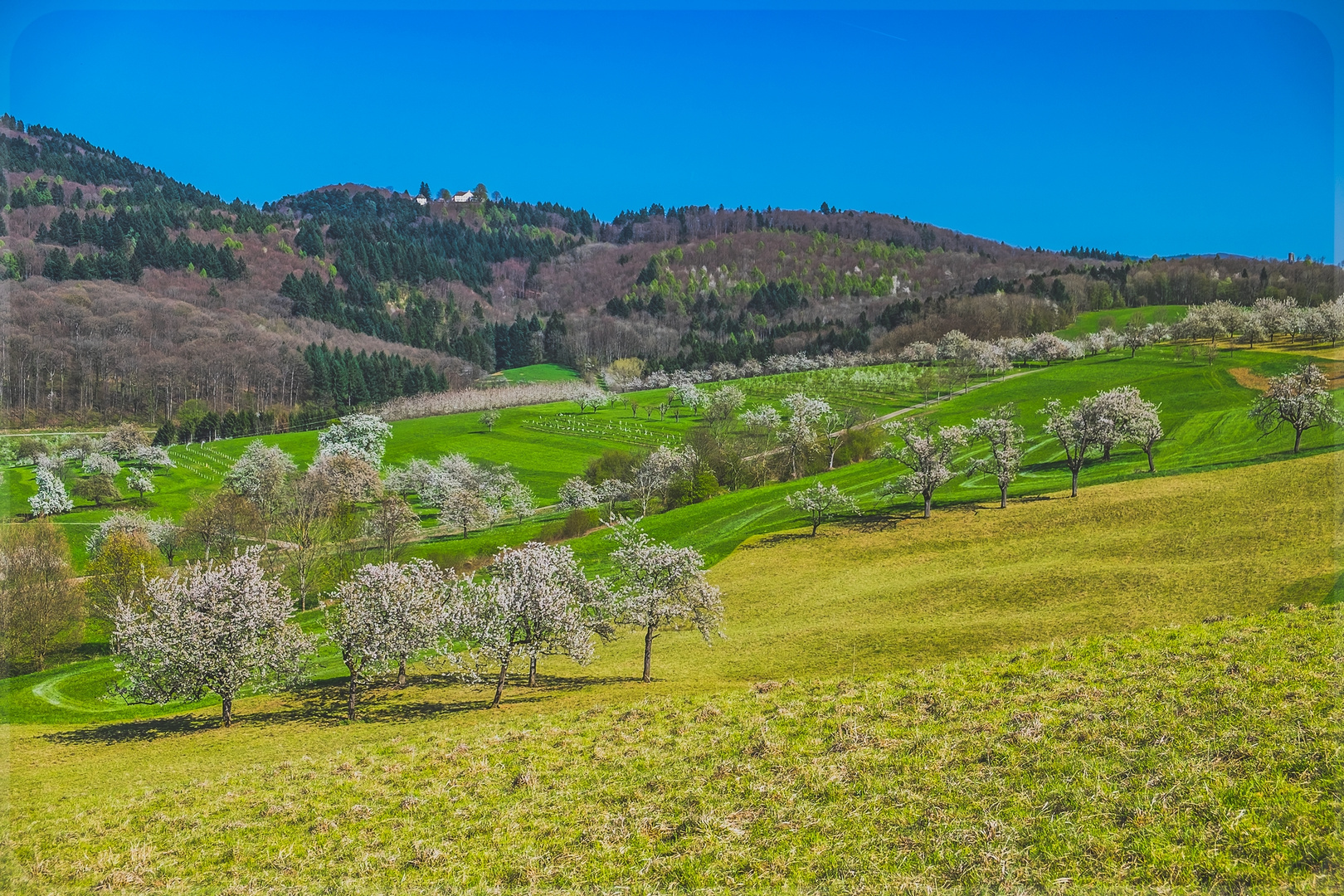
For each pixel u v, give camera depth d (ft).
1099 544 201.57
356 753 95.20
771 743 72.13
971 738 65.41
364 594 135.54
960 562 209.67
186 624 134.00
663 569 147.33
